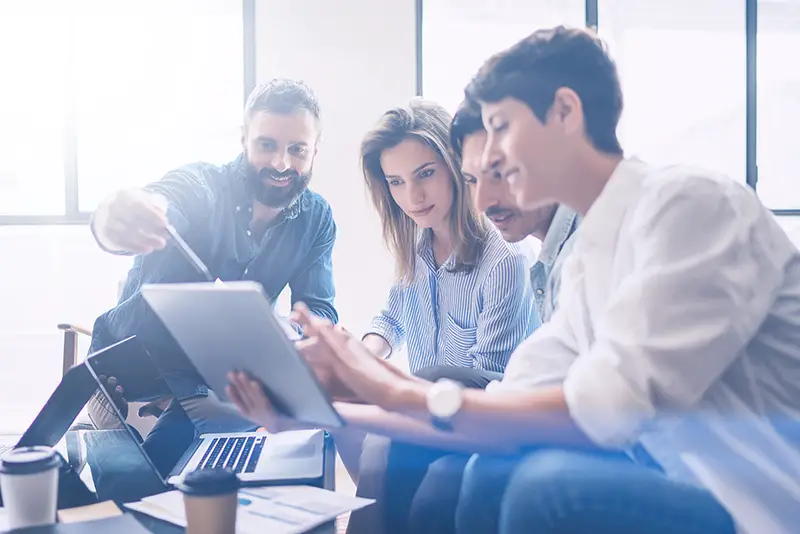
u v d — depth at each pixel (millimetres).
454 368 1241
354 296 3506
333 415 792
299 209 2004
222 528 691
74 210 3648
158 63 3670
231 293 723
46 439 979
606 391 737
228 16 3605
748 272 759
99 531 732
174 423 1098
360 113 3500
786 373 803
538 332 1048
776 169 3965
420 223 1577
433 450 932
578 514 714
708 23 3830
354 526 856
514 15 3650
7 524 771
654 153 3855
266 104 1895
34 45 3699
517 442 795
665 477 748
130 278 1869
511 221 1250
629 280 790
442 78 3605
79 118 3637
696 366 744
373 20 3486
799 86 3930
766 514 779
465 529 793
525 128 939
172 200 1826
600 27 3771
